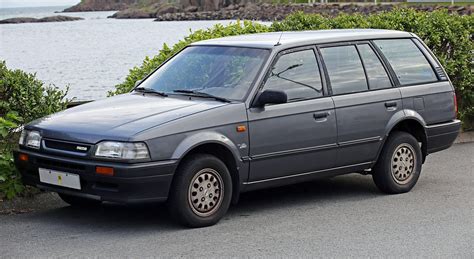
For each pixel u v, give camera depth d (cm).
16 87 883
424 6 10719
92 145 701
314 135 809
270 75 789
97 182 702
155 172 694
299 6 15200
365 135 855
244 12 16875
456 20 1280
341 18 1298
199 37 1163
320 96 822
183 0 19562
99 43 6588
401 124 914
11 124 826
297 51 822
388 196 887
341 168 847
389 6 12194
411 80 915
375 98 865
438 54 1261
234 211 812
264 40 837
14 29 12738
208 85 799
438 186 938
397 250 670
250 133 759
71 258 640
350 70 859
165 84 830
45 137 740
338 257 648
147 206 830
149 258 641
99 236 709
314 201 862
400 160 894
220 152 761
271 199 871
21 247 673
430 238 709
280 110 783
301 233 724
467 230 737
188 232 723
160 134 701
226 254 655
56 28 12706
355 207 832
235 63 809
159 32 9394
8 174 814
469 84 1274
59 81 2733
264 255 652
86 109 782
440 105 935
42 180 745
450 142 953
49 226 746
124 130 701
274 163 783
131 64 3703
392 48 911
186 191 720
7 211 802
